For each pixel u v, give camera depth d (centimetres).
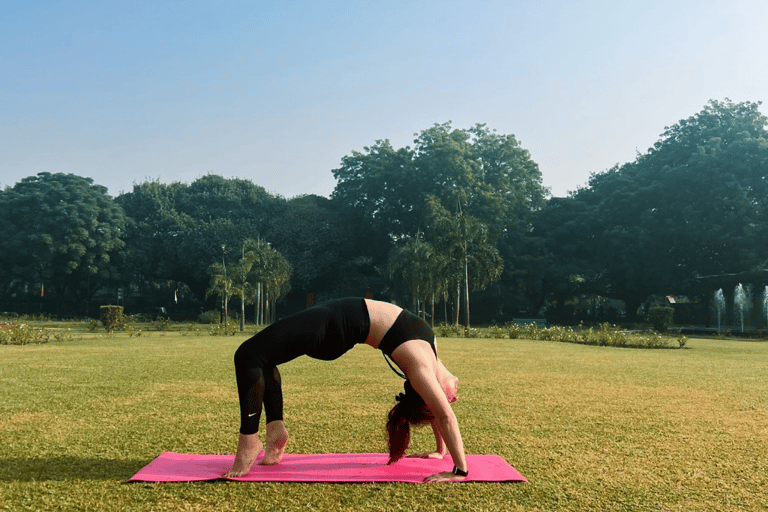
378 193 4509
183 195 4753
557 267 4159
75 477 323
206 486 308
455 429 328
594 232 4209
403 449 351
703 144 3850
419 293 3138
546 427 475
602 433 454
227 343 1662
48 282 4444
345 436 440
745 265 3384
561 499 297
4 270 4188
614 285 4228
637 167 4344
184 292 5350
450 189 4072
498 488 312
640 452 396
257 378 337
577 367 991
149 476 322
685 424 493
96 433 442
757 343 2005
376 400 604
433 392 329
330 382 747
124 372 859
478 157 4469
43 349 1370
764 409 574
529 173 4512
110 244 4303
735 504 294
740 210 3428
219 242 4388
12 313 4078
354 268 4747
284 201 4906
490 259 2744
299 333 340
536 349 1471
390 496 296
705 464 367
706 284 3462
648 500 297
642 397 646
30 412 529
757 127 3825
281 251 4506
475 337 2166
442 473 324
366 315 345
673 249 3747
